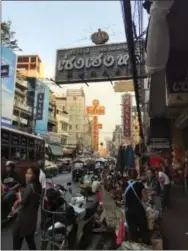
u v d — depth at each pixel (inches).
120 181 416.2
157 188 478.3
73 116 3826.3
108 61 761.6
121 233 259.9
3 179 447.5
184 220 409.7
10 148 602.5
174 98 411.5
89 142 4005.9
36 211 244.4
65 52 793.6
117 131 3154.5
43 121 1959.9
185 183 673.0
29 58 2610.7
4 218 369.7
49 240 256.2
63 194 328.2
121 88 951.0
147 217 273.7
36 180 249.6
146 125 1107.9
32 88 1941.4
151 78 380.8
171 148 912.9
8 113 1192.2
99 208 312.8
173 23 303.6
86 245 260.4
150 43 248.8
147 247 242.5
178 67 406.0
